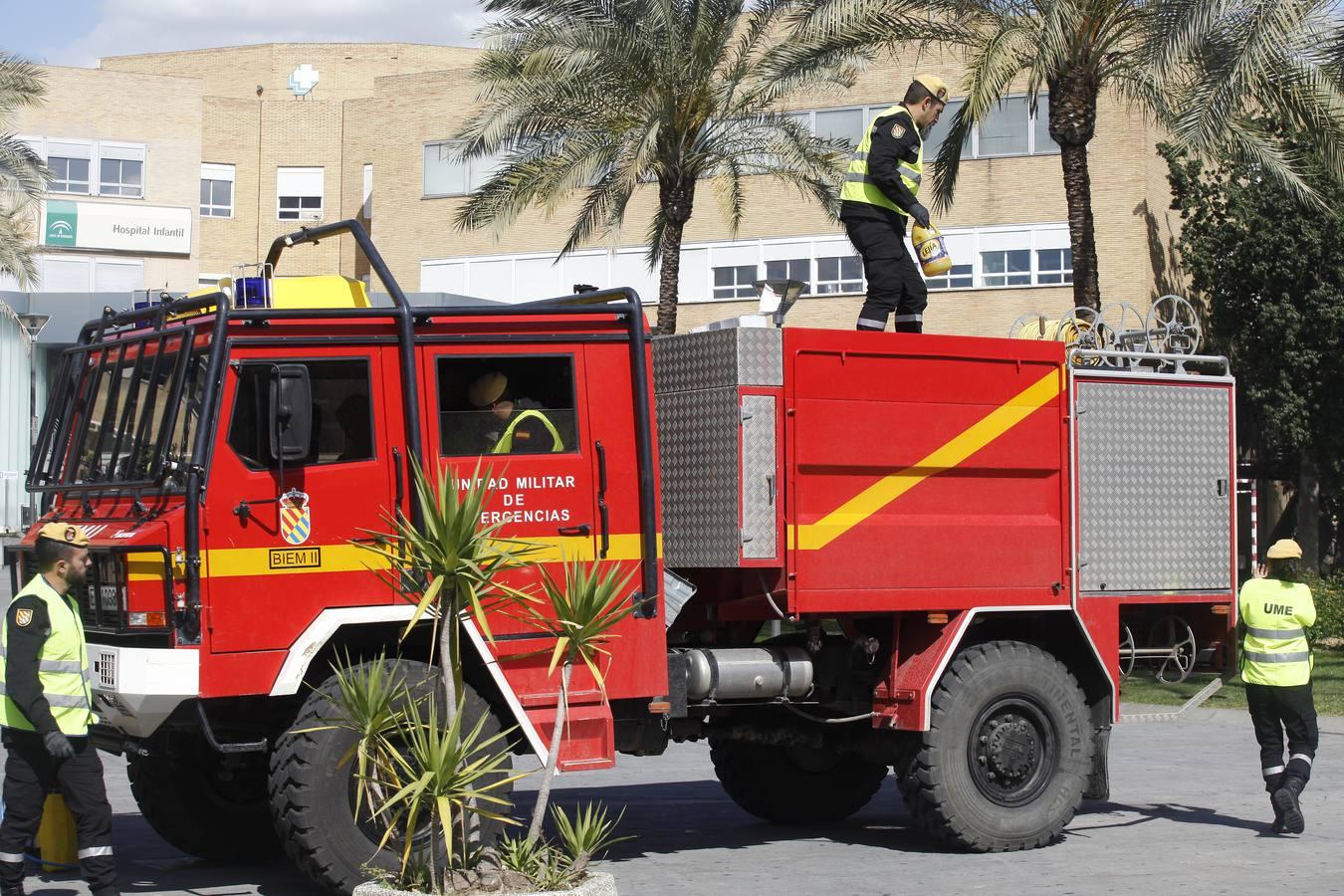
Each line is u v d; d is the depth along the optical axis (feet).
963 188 128.77
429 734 21.95
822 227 135.85
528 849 22.24
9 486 133.39
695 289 140.67
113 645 25.12
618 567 27.35
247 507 24.93
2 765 40.73
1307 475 110.32
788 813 34.73
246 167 195.52
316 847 24.67
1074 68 70.69
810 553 28.81
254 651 24.82
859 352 29.40
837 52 74.90
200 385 25.26
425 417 26.35
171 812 29.58
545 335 27.27
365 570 25.55
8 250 122.11
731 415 28.37
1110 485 32.09
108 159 182.91
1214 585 33.30
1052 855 30.40
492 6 83.66
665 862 30.04
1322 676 67.72
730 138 92.17
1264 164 69.26
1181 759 45.68
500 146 93.97
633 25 81.46
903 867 29.32
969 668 30.27
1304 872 28.58
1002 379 30.94
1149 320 34.65
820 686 31.45
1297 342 103.55
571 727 26.66
